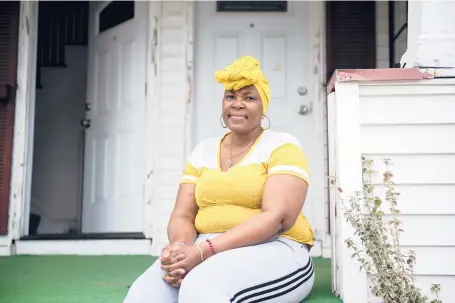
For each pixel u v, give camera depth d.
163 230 3.65
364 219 1.97
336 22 3.68
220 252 1.60
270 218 1.64
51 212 4.90
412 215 2.03
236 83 1.78
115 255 3.57
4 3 3.72
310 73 3.78
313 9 3.75
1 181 3.62
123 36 4.08
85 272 2.85
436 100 2.05
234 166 1.80
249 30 3.89
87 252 3.62
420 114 2.05
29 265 3.11
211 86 3.87
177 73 3.77
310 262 1.86
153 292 1.59
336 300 2.02
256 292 1.58
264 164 1.78
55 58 5.00
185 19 3.79
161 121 3.74
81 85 5.03
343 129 2.04
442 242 2.01
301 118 3.81
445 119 2.04
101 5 4.35
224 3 3.90
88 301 2.09
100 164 4.16
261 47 3.88
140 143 3.90
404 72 2.04
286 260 1.68
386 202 2.03
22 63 3.74
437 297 1.99
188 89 3.75
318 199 3.61
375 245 1.95
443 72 2.10
